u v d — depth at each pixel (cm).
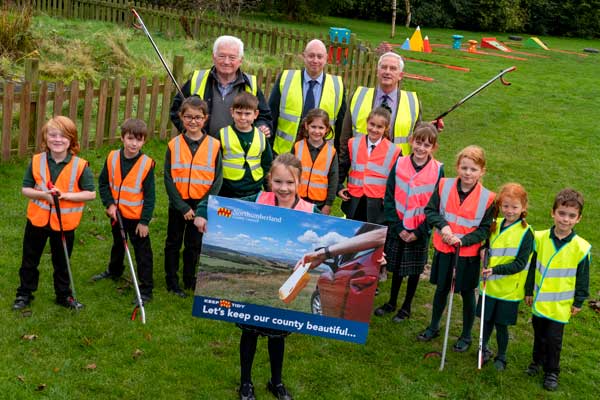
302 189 590
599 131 1319
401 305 596
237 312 416
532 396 472
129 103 889
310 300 412
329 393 454
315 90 644
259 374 468
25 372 441
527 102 1571
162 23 1858
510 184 495
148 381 447
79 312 520
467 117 1344
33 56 1140
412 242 558
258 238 408
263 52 1661
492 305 498
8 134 773
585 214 848
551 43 3459
